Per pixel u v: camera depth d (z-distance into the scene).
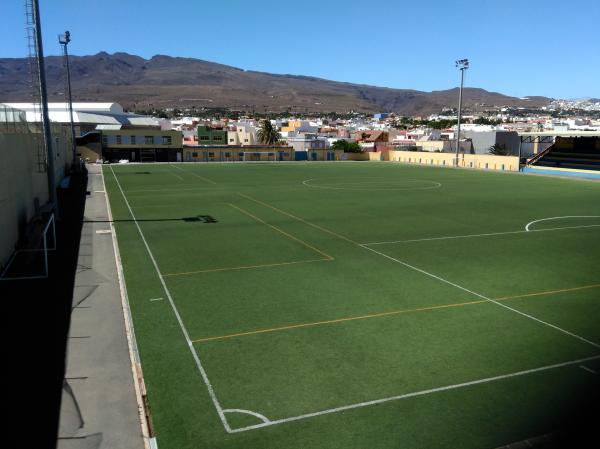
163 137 77.69
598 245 21.19
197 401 8.88
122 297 14.38
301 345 11.16
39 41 24.31
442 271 17.11
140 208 31.17
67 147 55.59
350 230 24.25
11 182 19.19
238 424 8.18
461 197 36.56
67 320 12.67
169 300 14.14
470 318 12.78
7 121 19.83
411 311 13.26
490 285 15.56
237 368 10.10
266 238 22.34
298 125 161.50
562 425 8.09
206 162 77.75
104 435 7.93
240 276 16.47
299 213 29.30
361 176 53.75
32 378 9.70
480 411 8.54
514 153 85.06
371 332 11.88
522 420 8.26
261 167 67.50
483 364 10.26
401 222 26.44
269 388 9.32
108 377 9.76
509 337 11.61
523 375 9.80
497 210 30.59
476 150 89.31
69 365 10.23
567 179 50.12
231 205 32.41
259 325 12.31
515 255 19.42
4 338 11.57
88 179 48.94
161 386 9.40
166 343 11.29
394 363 10.29
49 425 8.17
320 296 14.45
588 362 10.36
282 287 15.30
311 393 9.13
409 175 55.00
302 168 65.81
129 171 59.16
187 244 21.14
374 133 128.62
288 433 7.94
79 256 19.05
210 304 13.80
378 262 18.28
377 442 7.71
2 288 15.23
